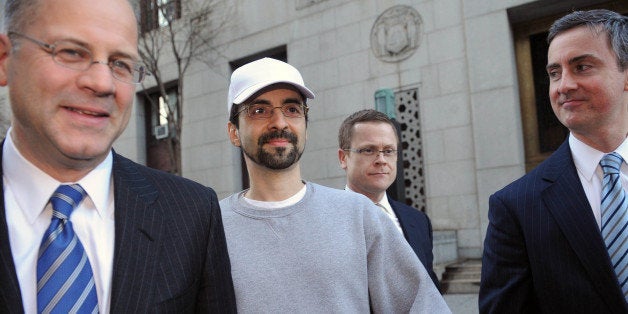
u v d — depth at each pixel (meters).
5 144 1.22
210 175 10.70
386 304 1.69
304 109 1.92
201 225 1.36
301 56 9.34
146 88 11.66
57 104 1.07
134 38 1.21
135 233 1.21
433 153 7.85
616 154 1.73
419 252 2.62
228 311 1.40
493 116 7.31
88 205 1.22
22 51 1.07
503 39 7.33
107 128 1.15
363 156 2.72
